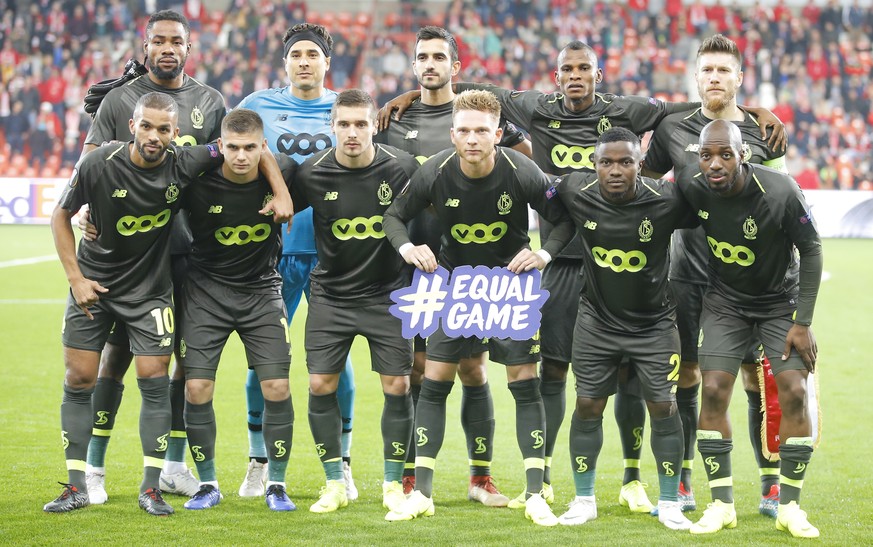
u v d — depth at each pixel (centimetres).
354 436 726
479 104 482
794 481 482
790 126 2259
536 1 2550
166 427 511
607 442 729
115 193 493
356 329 523
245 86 2280
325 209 521
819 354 1035
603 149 476
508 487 595
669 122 554
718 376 489
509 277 509
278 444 521
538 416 512
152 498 504
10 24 2369
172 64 556
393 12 2597
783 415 484
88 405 515
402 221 518
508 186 502
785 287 495
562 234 514
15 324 1129
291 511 515
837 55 2423
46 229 1892
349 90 511
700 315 538
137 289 510
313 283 536
